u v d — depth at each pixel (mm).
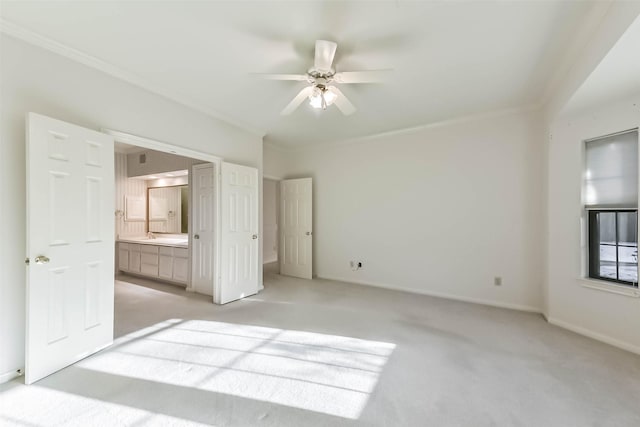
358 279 4738
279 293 4129
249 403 1680
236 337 2588
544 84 2801
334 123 3967
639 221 2330
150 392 1774
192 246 4238
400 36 2055
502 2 1719
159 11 1815
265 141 4949
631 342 2359
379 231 4523
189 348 2365
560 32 1996
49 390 1785
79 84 2311
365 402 1692
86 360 2154
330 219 5051
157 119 2910
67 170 2070
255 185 4117
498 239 3582
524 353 2303
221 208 3607
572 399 1720
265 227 7445
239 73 2607
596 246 2701
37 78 2072
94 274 2266
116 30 2006
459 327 2854
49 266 1956
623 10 1608
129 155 5367
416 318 3105
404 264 4289
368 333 2691
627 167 2480
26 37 2000
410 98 3135
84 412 1588
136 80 2672
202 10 1804
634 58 1823
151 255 4832
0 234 1891
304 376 1961
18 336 1947
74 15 1849
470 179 3758
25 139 2000
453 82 2758
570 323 2814
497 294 3582
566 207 2865
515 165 3469
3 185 1910
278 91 2980
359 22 1908
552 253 2992
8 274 1920
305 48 2215
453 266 3887
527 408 1639
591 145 2719
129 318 3061
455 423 1521
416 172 4172
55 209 1996
